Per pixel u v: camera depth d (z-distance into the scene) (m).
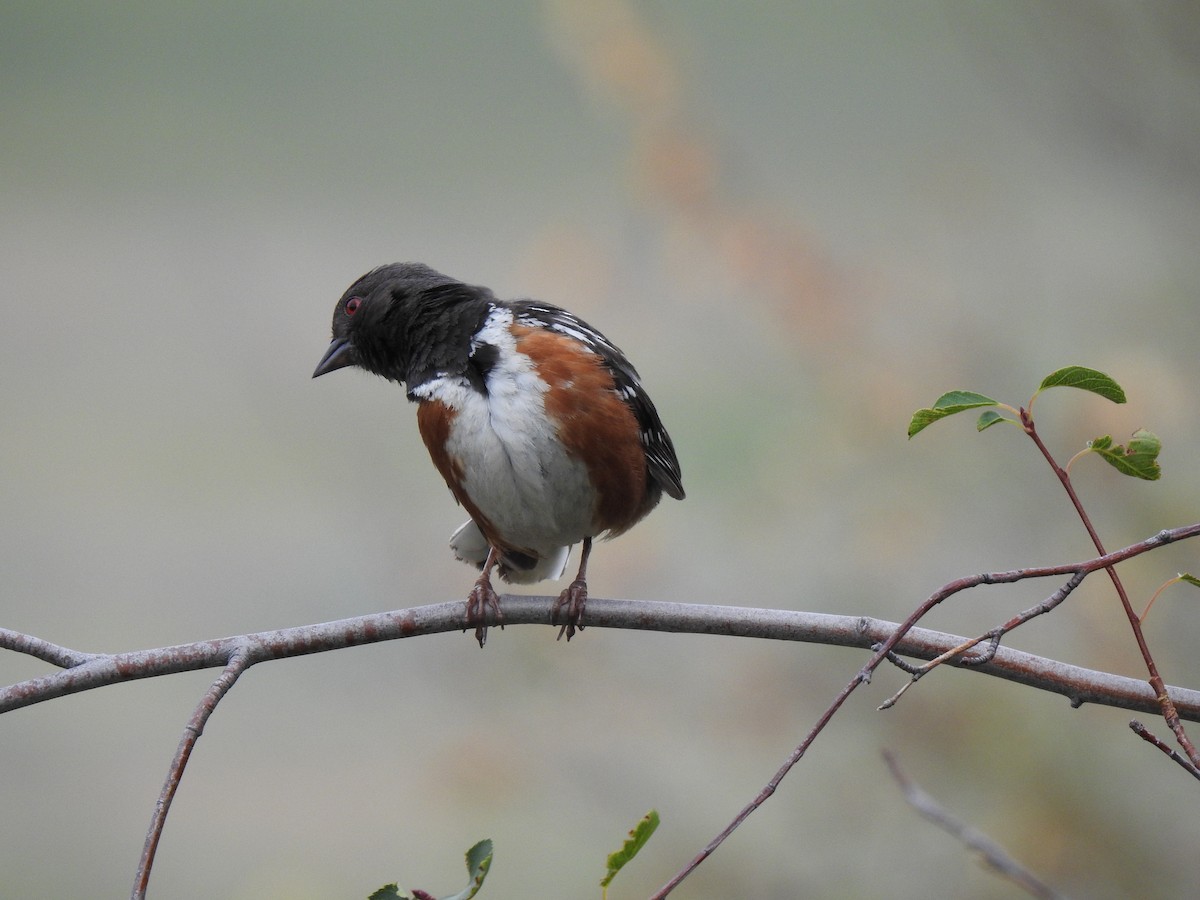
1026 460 11.85
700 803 11.62
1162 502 10.93
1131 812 11.03
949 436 12.10
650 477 8.23
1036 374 12.14
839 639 6.19
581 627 6.96
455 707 12.27
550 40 13.29
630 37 12.84
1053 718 11.12
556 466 7.61
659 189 12.83
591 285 13.11
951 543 12.17
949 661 5.99
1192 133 11.19
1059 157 12.86
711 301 13.12
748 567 12.37
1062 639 11.59
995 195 13.21
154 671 6.08
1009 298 12.80
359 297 8.38
